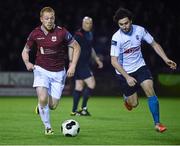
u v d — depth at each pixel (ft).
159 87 187.93
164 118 98.32
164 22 221.46
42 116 66.59
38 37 65.92
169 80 188.14
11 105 135.23
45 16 63.57
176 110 121.08
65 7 224.33
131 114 107.45
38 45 66.28
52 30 66.03
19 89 186.50
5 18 213.87
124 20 66.33
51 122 87.10
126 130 74.59
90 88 102.27
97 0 228.02
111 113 109.91
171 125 83.41
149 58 200.03
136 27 69.72
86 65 101.71
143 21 221.66
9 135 67.21
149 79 68.95
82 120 91.25
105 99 168.76
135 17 222.48
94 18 221.05
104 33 213.05
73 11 222.89
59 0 225.56
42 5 222.89
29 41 66.28
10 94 186.39
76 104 102.73
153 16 222.48
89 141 61.36
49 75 66.59
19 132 70.74
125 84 75.82
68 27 218.38
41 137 65.00
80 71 101.50
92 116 101.09
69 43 66.80
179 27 218.59
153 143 59.88
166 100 165.17
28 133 69.51
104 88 188.34
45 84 65.36
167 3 230.89
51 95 67.56
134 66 70.08
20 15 216.54
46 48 65.92
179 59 210.79
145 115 104.73
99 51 203.51
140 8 224.94
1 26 210.79
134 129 76.07
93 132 71.51
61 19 219.82
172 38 214.48
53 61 66.59
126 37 69.00
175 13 226.99
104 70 196.24
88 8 225.15
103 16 222.28
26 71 193.98
